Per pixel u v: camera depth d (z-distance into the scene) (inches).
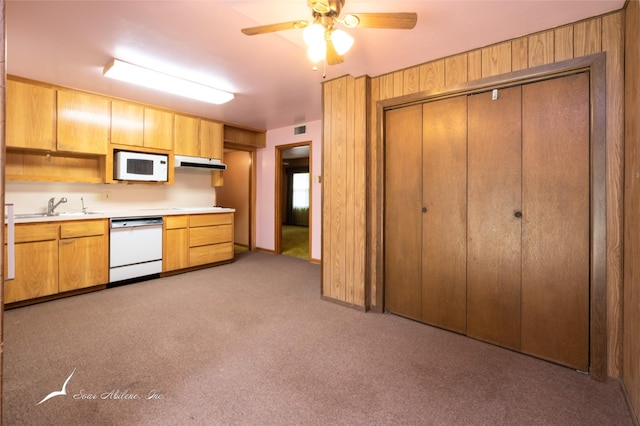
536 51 84.0
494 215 92.5
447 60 99.3
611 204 74.4
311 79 125.0
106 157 146.4
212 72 117.8
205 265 181.2
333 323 106.6
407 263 111.3
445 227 102.2
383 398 67.6
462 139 98.0
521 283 88.5
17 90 122.3
